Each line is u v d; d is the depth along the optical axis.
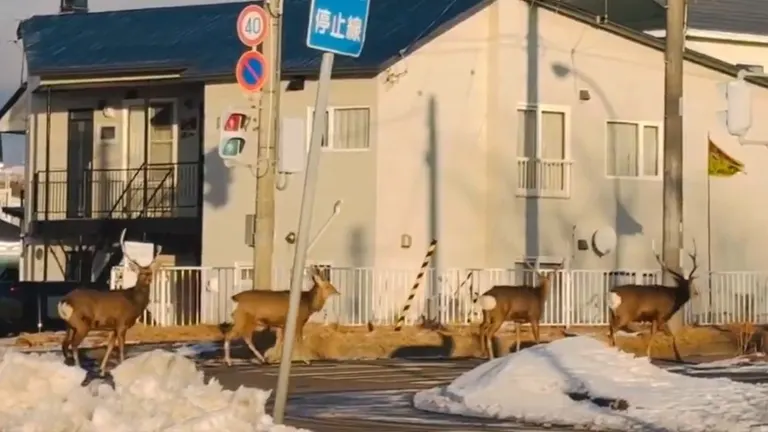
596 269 35.69
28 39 40.00
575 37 35.75
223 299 32.06
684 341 29.44
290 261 33.72
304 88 33.88
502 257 34.62
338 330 29.58
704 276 33.78
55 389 11.62
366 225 33.59
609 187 36.19
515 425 16.59
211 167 35.22
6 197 74.75
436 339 28.89
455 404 18.14
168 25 39.44
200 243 36.78
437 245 34.03
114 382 13.34
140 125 39.28
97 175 39.41
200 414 11.06
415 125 33.94
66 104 40.09
